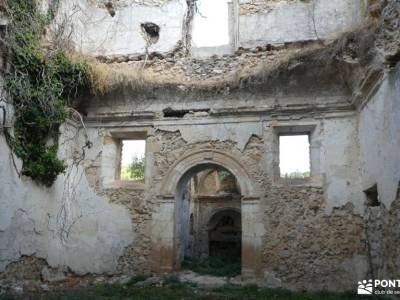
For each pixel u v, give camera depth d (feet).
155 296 23.36
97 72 31.27
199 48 35.73
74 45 33.35
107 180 33.06
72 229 31.68
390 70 21.88
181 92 32.68
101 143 33.58
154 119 33.32
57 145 29.17
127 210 31.96
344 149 29.68
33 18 27.43
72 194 31.81
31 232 26.78
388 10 21.45
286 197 29.94
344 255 28.07
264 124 31.55
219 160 31.53
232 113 32.12
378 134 24.44
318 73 29.68
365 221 27.86
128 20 36.52
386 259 23.17
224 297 23.47
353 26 30.42
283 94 31.40
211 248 66.08
